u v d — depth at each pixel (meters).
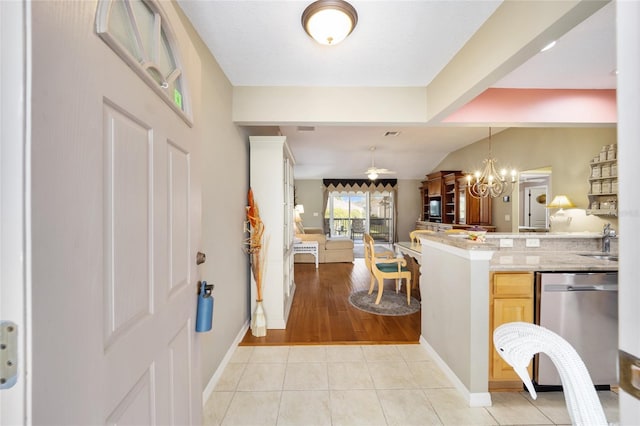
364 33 1.74
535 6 1.31
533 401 1.78
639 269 0.45
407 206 8.77
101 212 0.58
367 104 2.47
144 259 0.76
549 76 2.35
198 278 1.17
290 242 3.78
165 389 0.88
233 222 2.42
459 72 1.94
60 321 0.47
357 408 1.71
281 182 2.88
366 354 2.34
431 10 1.54
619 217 0.47
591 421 0.68
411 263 4.22
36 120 0.42
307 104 2.46
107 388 0.60
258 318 2.69
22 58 0.41
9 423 0.41
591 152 3.36
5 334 0.41
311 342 2.54
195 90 1.17
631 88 0.46
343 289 4.29
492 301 1.85
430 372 2.08
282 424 1.59
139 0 0.81
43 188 0.44
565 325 1.82
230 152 2.36
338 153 6.50
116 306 0.64
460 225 5.75
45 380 0.44
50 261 0.45
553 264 1.90
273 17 1.59
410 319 3.11
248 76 2.28
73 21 0.50
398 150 6.26
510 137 4.66
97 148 0.57
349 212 9.20
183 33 1.07
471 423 1.60
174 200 0.96
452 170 6.49
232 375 2.04
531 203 4.75
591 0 1.09
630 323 0.46
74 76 0.50
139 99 0.74
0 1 0.40
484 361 1.75
